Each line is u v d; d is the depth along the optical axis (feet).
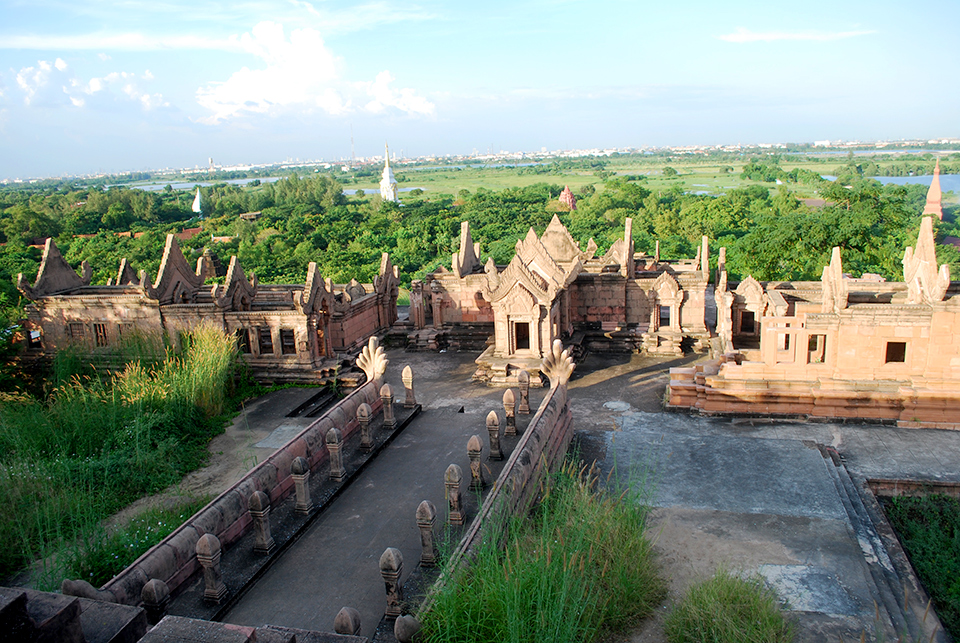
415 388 101.09
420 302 126.93
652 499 61.11
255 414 88.94
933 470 65.36
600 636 42.75
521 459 54.80
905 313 74.28
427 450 69.77
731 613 41.42
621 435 77.46
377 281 126.93
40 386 101.30
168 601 40.16
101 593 37.14
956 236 280.31
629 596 44.91
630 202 451.12
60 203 590.14
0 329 106.93
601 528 47.42
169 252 108.47
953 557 53.06
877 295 84.17
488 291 102.17
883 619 44.16
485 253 271.49
